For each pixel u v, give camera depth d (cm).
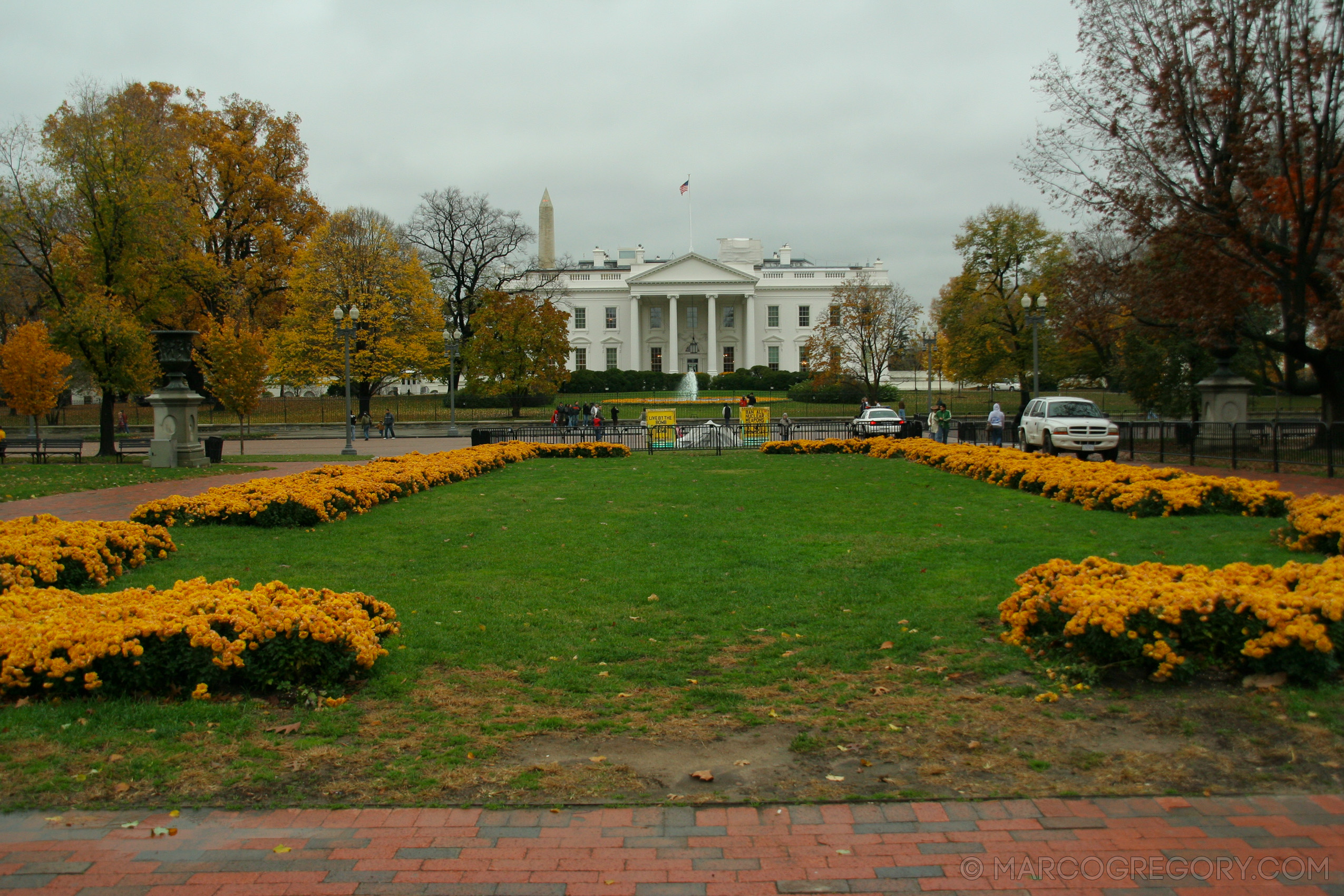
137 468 2620
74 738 510
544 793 446
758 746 504
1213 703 544
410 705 573
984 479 1897
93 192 3036
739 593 864
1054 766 468
